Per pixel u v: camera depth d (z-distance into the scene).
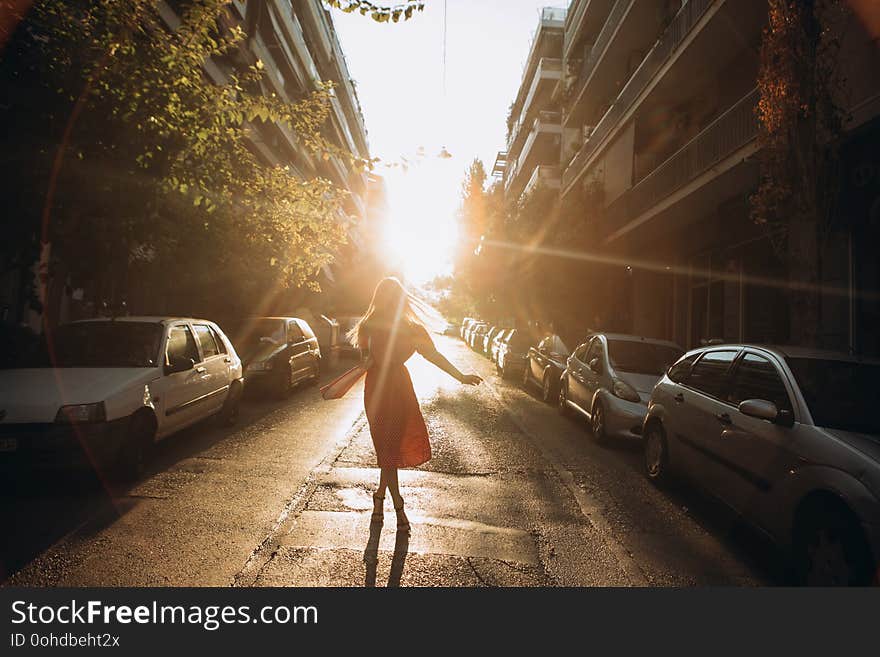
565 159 29.98
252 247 11.64
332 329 20.03
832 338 10.81
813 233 7.54
